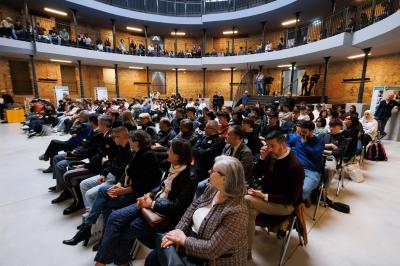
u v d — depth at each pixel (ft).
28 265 6.43
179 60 52.26
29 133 25.03
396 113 23.36
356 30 28.35
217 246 3.99
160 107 34.86
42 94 44.70
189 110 16.69
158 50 56.44
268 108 22.06
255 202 6.51
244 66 52.21
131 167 7.47
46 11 43.96
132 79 58.85
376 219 8.95
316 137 9.78
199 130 16.88
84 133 13.43
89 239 7.43
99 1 45.68
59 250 7.07
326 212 9.50
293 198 6.36
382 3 27.17
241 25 51.60
